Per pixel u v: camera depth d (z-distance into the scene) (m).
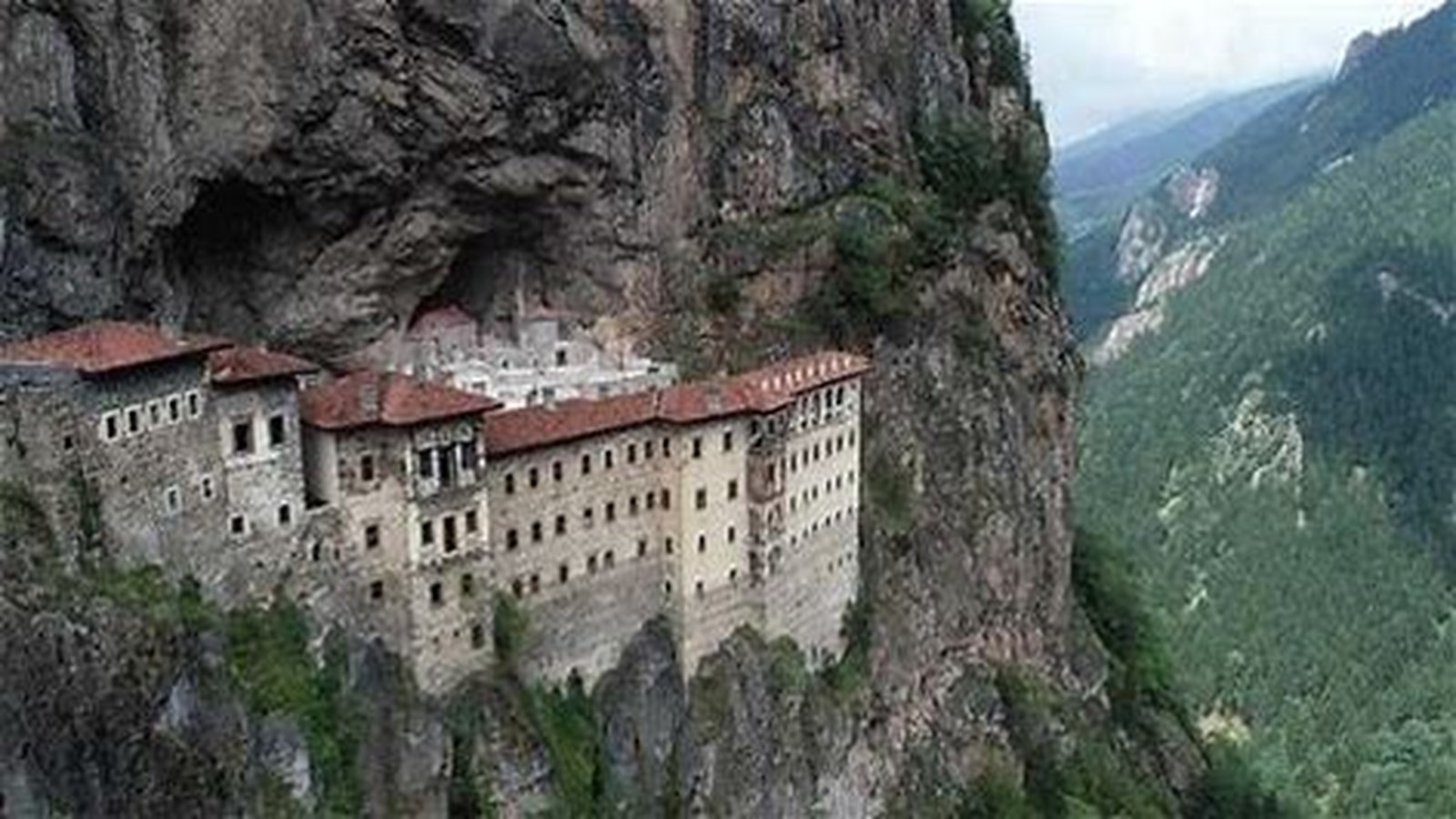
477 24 114.75
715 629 112.69
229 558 88.88
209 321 115.31
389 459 94.25
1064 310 172.62
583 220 126.69
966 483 147.75
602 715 106.25
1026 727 147.50
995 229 158.38
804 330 136.75
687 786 109.25
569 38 120.50
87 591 81.19
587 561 105.81
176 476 86.25
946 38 163.38
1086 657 168.25
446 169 118.31
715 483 111.31
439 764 95.25
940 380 146.88
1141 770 164.12
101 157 101.94
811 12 144.88
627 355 128.12
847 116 148.00
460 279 129.88
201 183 107.19
